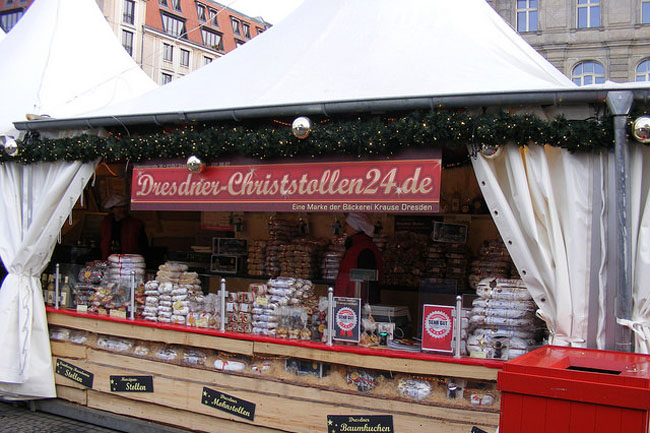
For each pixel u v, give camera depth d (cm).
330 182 465
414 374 436
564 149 392
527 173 399
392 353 435
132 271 582
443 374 420
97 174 794
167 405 529
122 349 569
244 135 486
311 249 678
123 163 677
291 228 730
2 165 631
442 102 415
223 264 741
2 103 677
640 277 366
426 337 437
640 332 360
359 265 558
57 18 763
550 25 2339
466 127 405
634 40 2247
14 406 637
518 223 408
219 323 521
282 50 559
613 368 312
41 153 589
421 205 430
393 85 458
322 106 451
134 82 792
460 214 677
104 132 583
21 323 595
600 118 386
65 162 589
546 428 279
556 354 335
